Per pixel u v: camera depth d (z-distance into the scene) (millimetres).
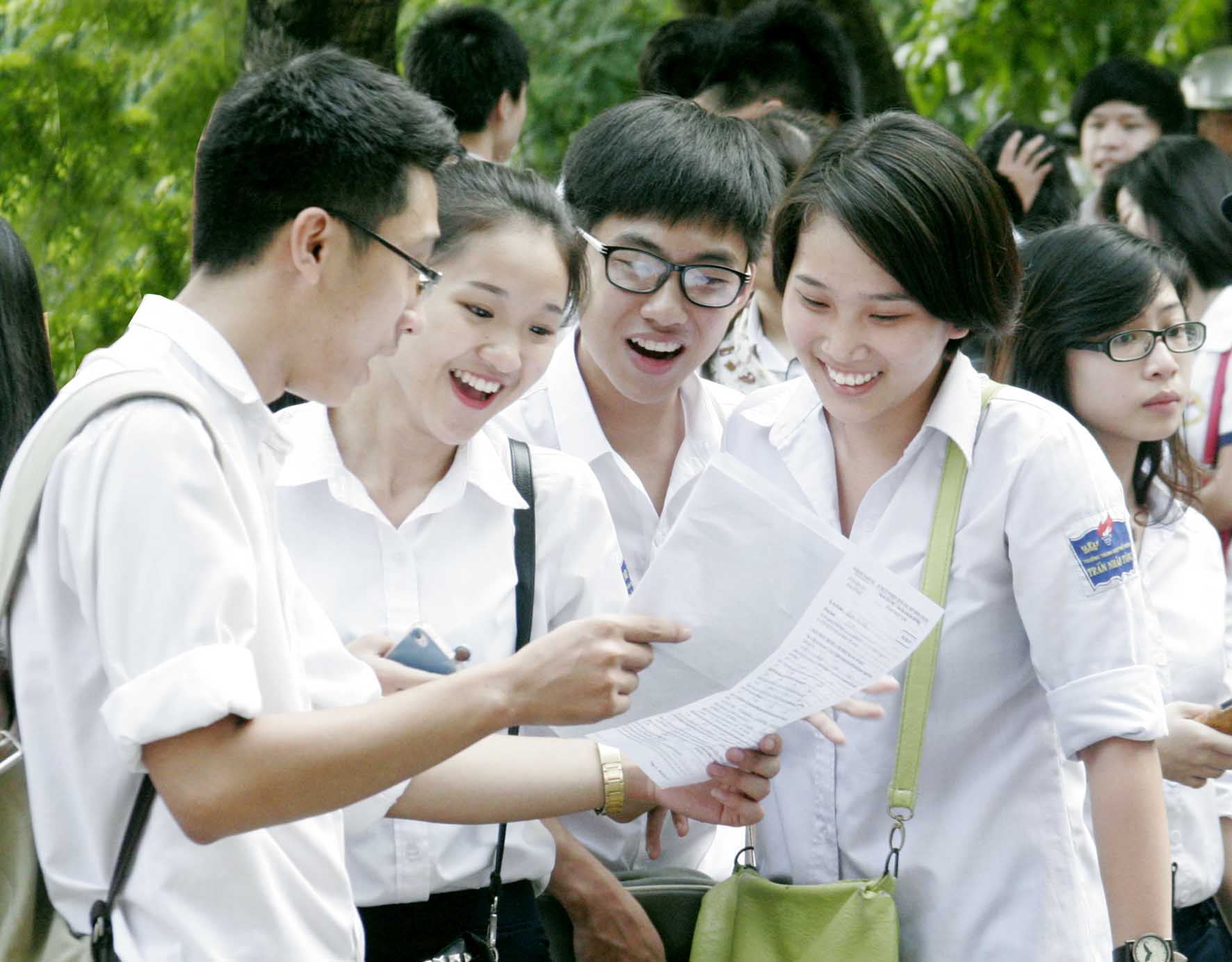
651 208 3990
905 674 3480
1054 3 12203
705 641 2959
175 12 7035
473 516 3682
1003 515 3459
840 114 7012
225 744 2521
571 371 4352
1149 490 4496
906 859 3508
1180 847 4332
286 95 2732
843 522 3760
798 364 5621
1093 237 4359
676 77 7453
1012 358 4484
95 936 2656
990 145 7473
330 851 2891
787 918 3502
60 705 2643
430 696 2662
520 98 7105
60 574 2613
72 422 2605
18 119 6859
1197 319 6102
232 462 2686
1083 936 3459
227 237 2758
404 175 2779
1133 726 3316
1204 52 11172
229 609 2545
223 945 2672
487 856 3576
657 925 3812
